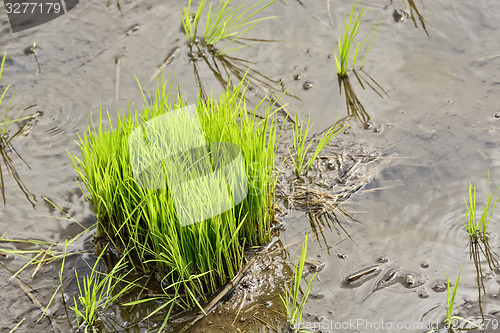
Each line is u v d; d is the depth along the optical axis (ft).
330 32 14.48
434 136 11.80
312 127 12.20
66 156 11.75
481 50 13.67
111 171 9.91
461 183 10.84
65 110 12.66
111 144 10.08
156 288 9.55
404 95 12.79
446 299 8.99
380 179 11.08
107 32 14.65
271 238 10.23
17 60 13.84
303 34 14.48
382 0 15.37
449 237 9.94
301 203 10.78
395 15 14.84
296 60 13.79
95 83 13.29
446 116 12.19
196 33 14.56
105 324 9.01
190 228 9.14
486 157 11.27
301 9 15.25
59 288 9.57
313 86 13.16
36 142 12.03
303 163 11.48
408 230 10.12
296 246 10.04
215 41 14.33
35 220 10.60
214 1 15.44
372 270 9.49
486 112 12.19
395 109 12.49
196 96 12.91
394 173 11.16
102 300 9.35
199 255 9.16
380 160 11.43
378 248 9.86
